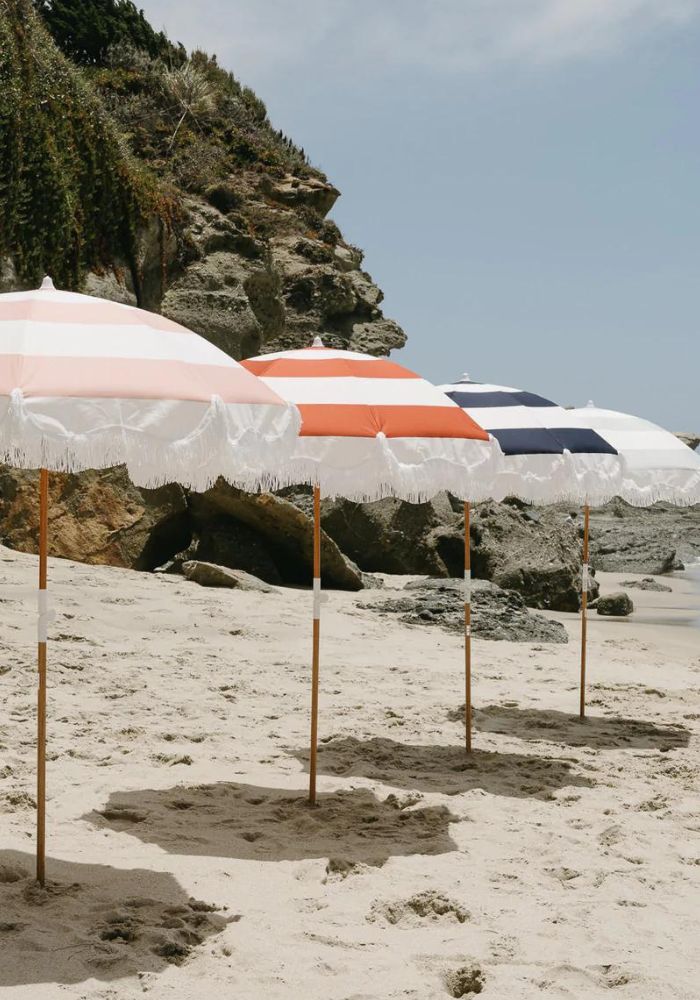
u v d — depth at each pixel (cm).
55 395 402
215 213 2256
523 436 784
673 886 516
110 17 2903
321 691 941
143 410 414
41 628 486
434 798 654
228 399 446
